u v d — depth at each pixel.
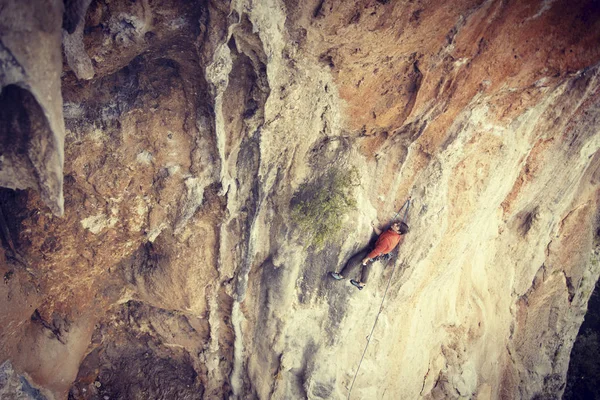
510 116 8.02
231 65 6.64
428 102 7.51
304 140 8.09
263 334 10.01
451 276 10.41
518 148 8.58
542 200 10.78
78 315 9.41
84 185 7.78
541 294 12.88
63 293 8.97
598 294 17.73
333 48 6.85
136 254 9.48
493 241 11.11
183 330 10.63
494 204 9.34
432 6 6.34
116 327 10.86
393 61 7.10
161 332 10.68
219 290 9.81
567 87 8.08
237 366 10.61
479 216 9.23
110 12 5.92
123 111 7.48
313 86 7.40
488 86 7.38
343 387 9.84
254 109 7.43
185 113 7.47
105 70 6.77
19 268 8.23
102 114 7.49
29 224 7.85
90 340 9.99
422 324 10.41
